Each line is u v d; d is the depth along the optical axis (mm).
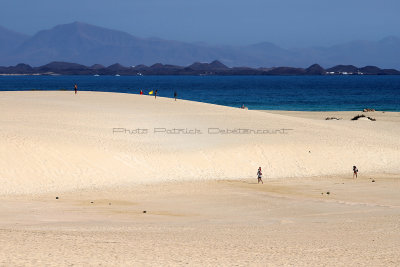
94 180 71875
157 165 80438
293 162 87625
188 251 32125
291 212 55594
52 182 69375
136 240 35969
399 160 93250
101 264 27000
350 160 91062
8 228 40406
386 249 34469
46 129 92312
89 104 132125
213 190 69438
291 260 30172
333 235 40500
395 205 60500
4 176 68750
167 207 57688
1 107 119062
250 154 89062
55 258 27922
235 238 38344
